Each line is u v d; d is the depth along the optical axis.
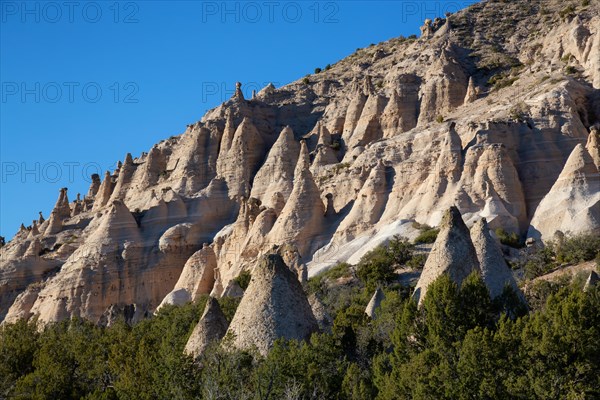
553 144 168.12
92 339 117.81
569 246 127.12
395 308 86.94
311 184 180.00
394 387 64.00
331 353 72.38
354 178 186.25
